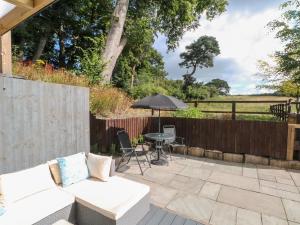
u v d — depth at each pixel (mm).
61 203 2256
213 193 3408
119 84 12234
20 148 2766
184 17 11891
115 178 2967
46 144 3117
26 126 2830
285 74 7090
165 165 4770
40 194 2436
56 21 10656
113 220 2117
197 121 5844
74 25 11406
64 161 2805
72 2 10516
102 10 11828
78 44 11578
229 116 7074
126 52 12805
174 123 6164
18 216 1992
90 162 3043
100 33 11820
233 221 2633
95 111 5895
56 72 6102
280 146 4938
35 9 2314
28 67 5555
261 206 3023
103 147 5227
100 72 7711
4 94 2566
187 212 2811
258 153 5164
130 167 4570
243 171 4496
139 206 2502
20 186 2336
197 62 26750
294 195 3387
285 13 6488
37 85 2961
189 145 5957
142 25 11812
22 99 2771
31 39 10117
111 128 5285
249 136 5250
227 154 5270
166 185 3688
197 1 11930
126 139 4730
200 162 5082
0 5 2414
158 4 11820
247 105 9445
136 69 15211
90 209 2287
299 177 4184
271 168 4727
